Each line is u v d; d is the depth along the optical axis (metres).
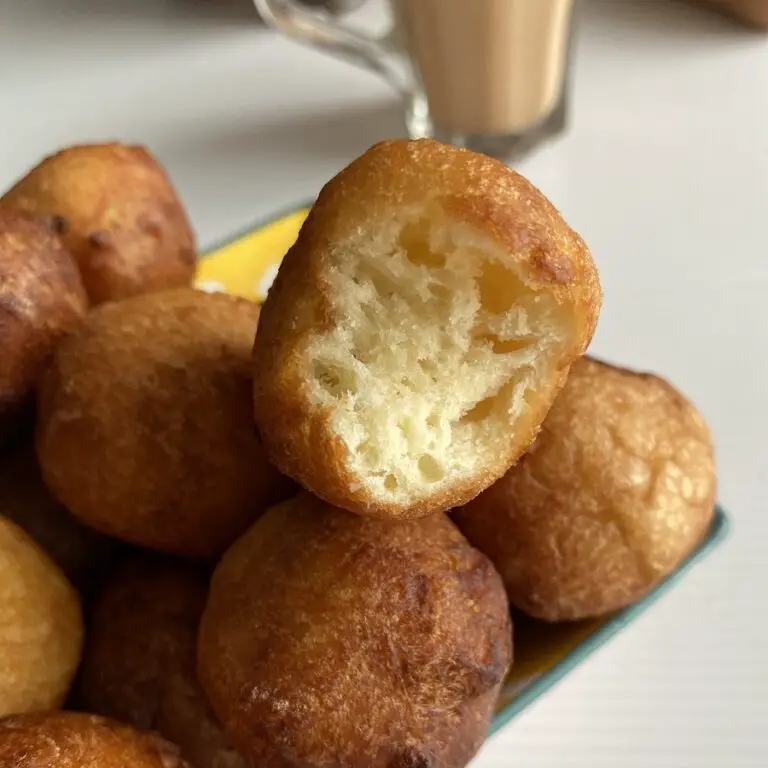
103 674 0.15
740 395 0.23
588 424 0.15
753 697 0.18
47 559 0.15
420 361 0.13
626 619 0.16
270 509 0.15
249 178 0.30
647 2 0.34
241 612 0.14
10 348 0.16
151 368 0.15
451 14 0.26
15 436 0.17
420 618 0.13
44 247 0.17
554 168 0.29
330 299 0.12
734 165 0.29
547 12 0.26
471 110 0.28
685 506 0.16
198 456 0.15
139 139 0.31
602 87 0.31
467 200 0.12
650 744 0.18
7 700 0.14
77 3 0.37
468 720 0.13
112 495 0.15
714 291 0.25
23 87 0.34
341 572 0.13
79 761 0.12
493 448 0.13
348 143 0.31
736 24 0.33
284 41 0.34
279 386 0.12
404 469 0.13
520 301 0.12
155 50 0.35
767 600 0.20
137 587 0.16
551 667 0.15
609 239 0.27
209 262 0.22
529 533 0.15
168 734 0.14
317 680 0.13
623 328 0.25
